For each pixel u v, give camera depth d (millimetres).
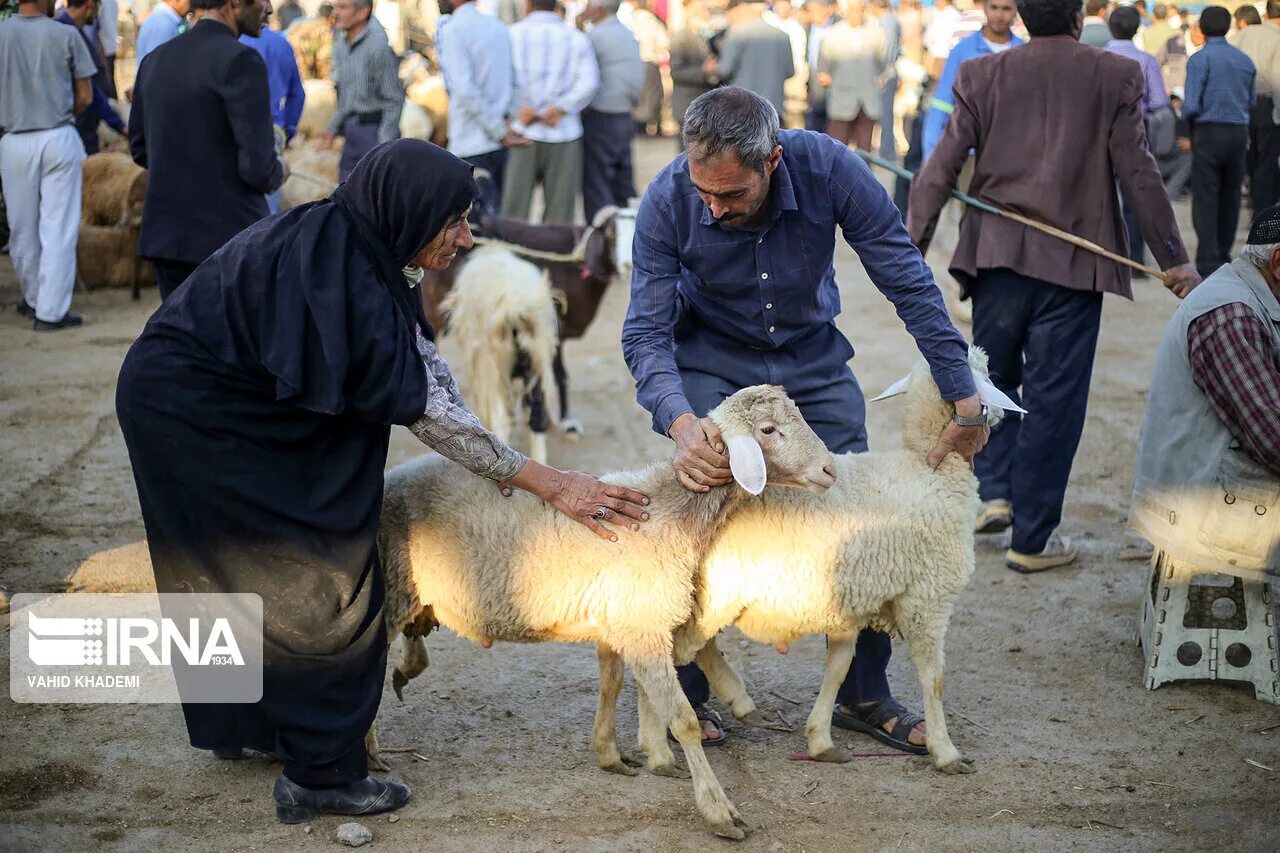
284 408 3148
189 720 3314
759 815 3480
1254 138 12727
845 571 3615
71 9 10539
